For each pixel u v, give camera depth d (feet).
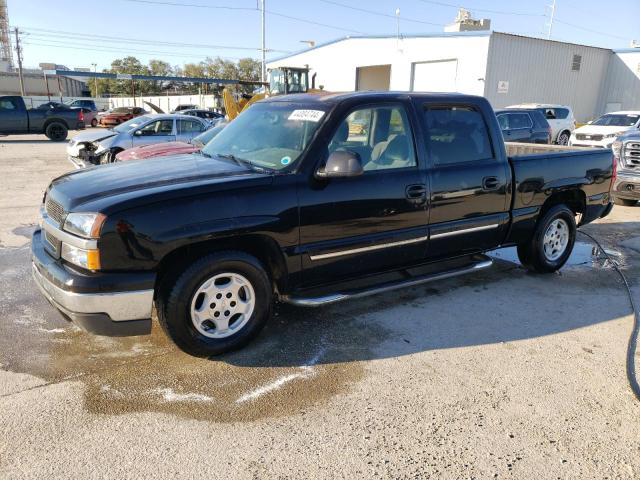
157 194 10.88
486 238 16.40
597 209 19.81
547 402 10.74
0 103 71.41
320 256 12.89
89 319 10.57
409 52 90.99
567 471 8.76
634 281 18.30
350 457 8.97
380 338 13.42
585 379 11.67
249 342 12.63
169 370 11.67
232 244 11.94
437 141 14.84
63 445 9.11
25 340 12.91
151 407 10.27
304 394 10.84
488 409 10.44
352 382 11.33
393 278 17.30
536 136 53.88
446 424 9.93
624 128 56.54
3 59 304.30
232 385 11.12
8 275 17.40
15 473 8.41
